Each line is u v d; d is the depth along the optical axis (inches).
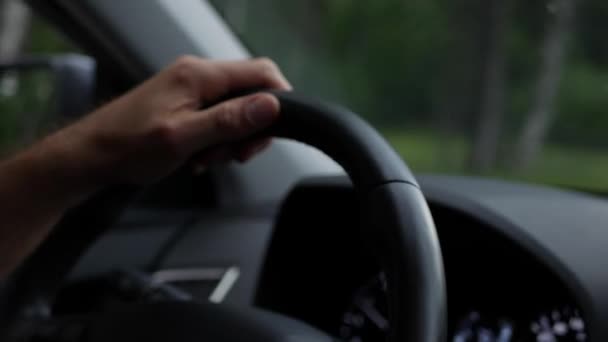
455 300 45.4
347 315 48.7
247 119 29.0
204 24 70.4
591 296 37.4
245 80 31.7
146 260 68.5
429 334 23.1
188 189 72.6
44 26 79.2
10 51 183.0
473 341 44.4
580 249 39.2
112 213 37.9
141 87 31.9
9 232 33.7
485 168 69.4
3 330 39.4
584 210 41.7
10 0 180.7
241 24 73.4
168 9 68.6
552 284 39.9
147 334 31.1
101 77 70.3
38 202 33.2
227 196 71.7
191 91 31.2
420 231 24.6
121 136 31.1
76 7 65.7
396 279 24.3
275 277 48.9
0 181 32.9
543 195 43.8
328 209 47.6
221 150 34.9
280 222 48.6
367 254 47.3
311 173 74.3
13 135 71.1
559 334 40.2
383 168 26.1
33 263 39.6
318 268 48.9
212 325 29.7
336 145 27.5
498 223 41.2
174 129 30.1
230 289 66.4
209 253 68.1
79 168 32.1
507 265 42.2
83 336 34.4
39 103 69.3
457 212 42.7
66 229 38.7
